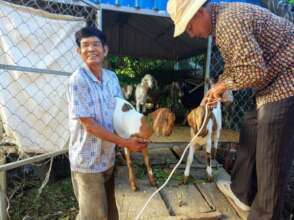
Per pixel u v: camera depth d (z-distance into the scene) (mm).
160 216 3174
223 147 4746
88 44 2010
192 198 3557
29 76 3316
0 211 3207
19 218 3492
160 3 4340
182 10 2088
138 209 3270
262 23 2123
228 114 5695
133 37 9047
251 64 1964
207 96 2408
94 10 3986
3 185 3209
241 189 3025
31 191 4004
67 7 3926
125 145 2008
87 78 2021
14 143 3434
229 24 2031
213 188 3773
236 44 1997
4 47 3178
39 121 3469
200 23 2154
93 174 2113
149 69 10148
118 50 9477
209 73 5113
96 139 2064
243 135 2891
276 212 2340
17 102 3316
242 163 2943
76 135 2102
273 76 2213
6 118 3293
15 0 3799
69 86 1995
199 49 7562
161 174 4012
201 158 4566
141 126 2139
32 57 3328
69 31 3549
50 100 3490
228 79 2186
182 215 3211
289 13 4918
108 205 2465
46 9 3934
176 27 2152
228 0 4637
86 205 2148
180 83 7730
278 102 2205
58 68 3502
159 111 2262
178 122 6336
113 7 4137
